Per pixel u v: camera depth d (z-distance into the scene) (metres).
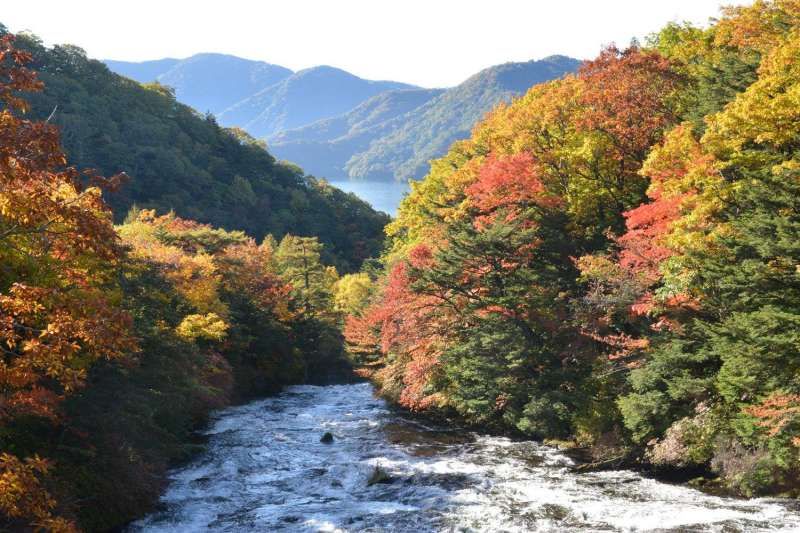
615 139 40.75
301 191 184.50
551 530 19.83
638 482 24.95
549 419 32.62
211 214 145.38
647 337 28.81
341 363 83.31
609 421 30.34
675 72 41.75
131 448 25.36
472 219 44.97
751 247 23.11
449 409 41.62
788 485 21.83
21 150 11.30
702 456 24.88
